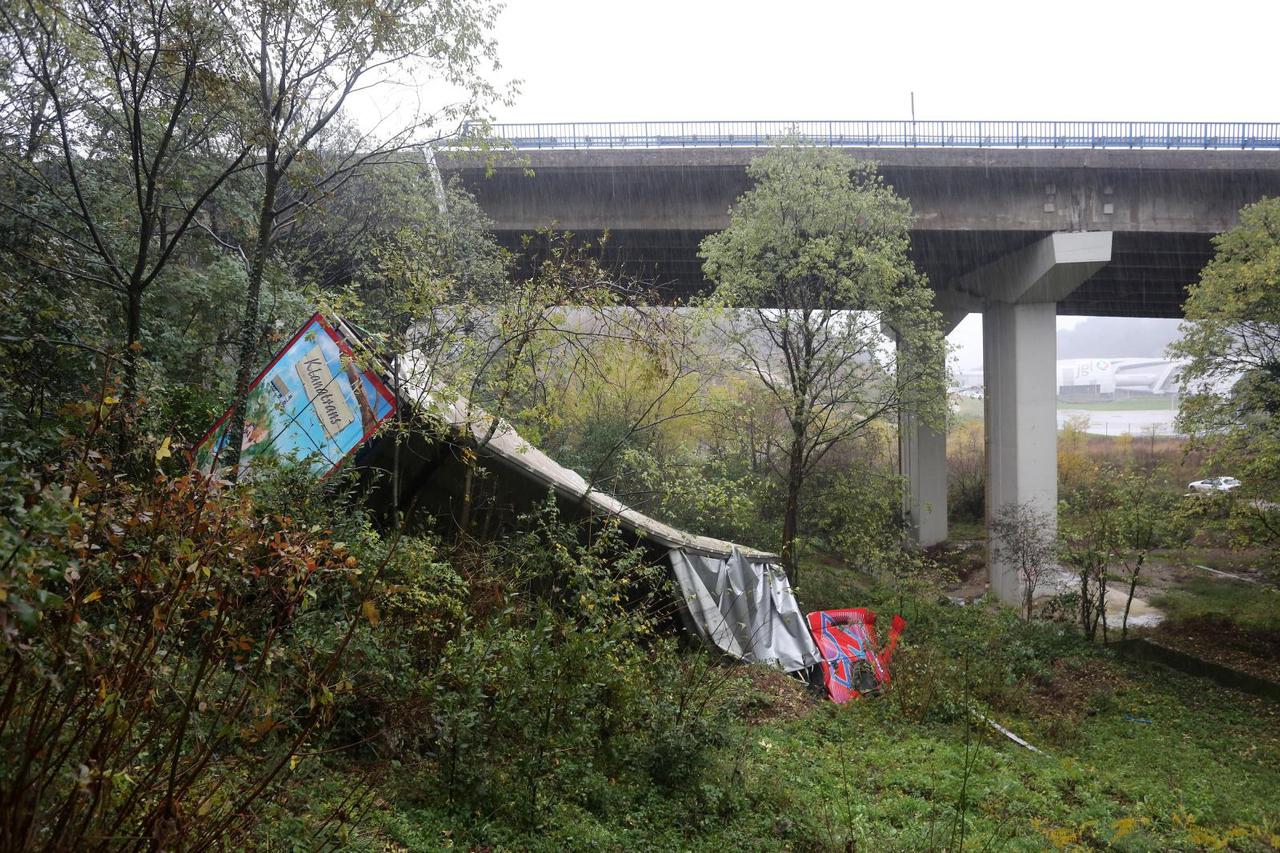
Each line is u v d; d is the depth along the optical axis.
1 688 3.02
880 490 28.14
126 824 3.47
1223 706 18.69
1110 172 28.41
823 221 22.28
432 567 6.97
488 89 10.46
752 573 14.38
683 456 19.66
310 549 4.47
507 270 14.47
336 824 4.94
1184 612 27.14
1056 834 8.08
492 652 6.86
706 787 7.48
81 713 3.36
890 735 11.93
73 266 10.15
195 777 3.53
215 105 10.11
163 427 6.38
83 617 3.68
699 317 12.60
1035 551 25.22
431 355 8.98
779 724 11.02
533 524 10.77
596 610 8.16
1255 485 21.62
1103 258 28.39
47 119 10.34
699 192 28.36
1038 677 19.08
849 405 26.45
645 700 8.15
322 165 11.32
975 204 29.17
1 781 2.91
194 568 3.55
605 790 6.86
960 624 21.48
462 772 6.14
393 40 9.70
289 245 14.79
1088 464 47.56
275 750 4.69
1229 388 22.42
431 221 14.45
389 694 6.08
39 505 2.78
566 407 14.92
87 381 7.43
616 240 29.52
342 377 9.05
